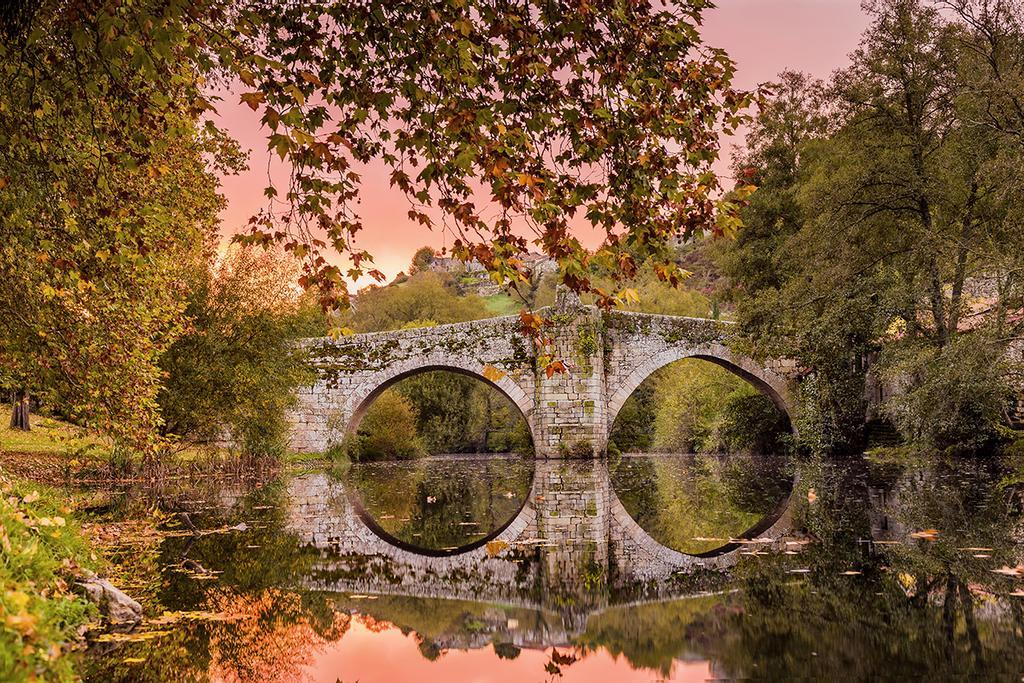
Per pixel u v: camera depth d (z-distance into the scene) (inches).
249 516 443.2
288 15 184.5
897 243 877.2
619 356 1192.2
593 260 181.6
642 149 198.1
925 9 885.2
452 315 1952.5
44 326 349.1
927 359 751.7
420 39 187.2
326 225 177.5
